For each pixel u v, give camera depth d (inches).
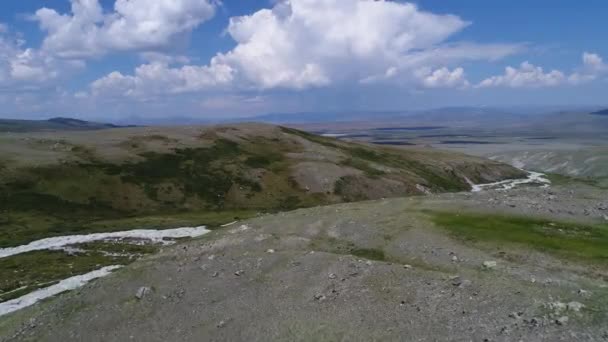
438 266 1446.9
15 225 3075.8
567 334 962.1
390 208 2193.7
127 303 1491.1
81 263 2396.7
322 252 1664.6
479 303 1149.1
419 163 6737.2
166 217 3597.4
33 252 2605.8
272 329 1207.6
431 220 1875.0
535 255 1414.9
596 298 1087.6
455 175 6628.9
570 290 1149.1
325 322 1193.4
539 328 1000.2
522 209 1905.8
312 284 1422.2
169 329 1307.8
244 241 1959.9
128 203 3816.4
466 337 1025.5
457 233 1680.6
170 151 4845.0
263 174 4817.9
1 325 1550.2
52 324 1441.9
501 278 1272.1
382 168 5595.5
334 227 1982.0
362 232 1862.7
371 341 1080.8
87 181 3875.5
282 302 1346.0
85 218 3430.1
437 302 1190.9
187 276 1636.3
